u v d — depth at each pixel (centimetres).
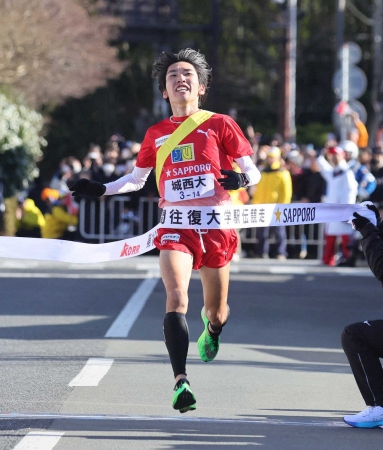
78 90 8269
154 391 2112
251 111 12612
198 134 1847
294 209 1886
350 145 4916
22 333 2861
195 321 3156
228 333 2953
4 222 5969
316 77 12450
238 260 5138
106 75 8750
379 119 9000
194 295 3800
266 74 12650
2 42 7238
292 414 1941
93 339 2766
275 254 5409
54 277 4291
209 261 1862
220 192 1856
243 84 12606
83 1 8750
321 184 5303
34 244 1864
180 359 1716
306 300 3734
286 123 7388
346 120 5947
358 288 4138
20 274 4397
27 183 6050
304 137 10769
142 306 3431
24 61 7481
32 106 7694
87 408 1938
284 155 5906
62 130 11000
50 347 2636
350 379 2322
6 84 6706
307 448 1678
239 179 1783
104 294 3741
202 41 12781
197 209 1827
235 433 1767
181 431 1767
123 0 9294
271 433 1775
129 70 11369
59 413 1886
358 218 1870
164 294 3762
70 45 7831
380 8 9244
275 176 5016
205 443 1691
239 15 12900
